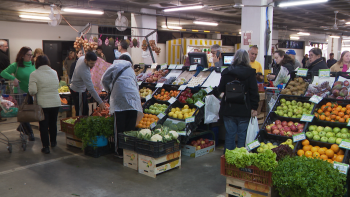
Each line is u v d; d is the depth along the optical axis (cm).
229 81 383
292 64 556
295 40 2230
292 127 356
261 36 781
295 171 262
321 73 395
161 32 1625
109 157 467
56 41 1298
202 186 360
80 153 488
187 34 1756
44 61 472
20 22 1198
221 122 547
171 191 346
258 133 359
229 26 1808
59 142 554
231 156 303
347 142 299
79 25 1335
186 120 449
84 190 347
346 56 489
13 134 607
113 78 432
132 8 1134
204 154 483
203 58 598
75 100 561
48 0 938
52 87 477
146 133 395
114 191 345
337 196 264
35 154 482
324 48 2483
